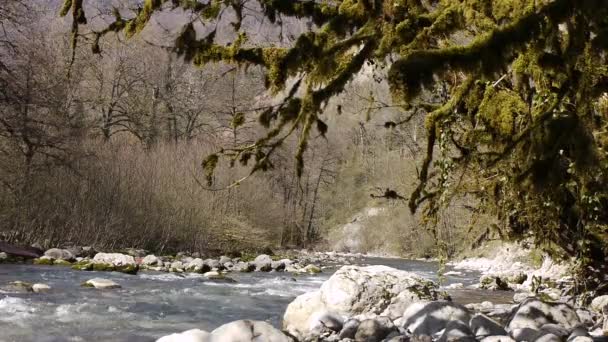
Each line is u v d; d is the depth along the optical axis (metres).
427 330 7.93
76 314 9.79
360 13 4.32
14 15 21.83
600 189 5.19
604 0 3.08
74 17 5.05
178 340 6.38
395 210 45.50
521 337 7.05
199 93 39.22
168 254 25.97
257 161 4.88
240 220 31.88
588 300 9.20
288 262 24.16
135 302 11.58
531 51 3.80
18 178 22.89
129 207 25.50
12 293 11.26
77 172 23.59
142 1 4.96
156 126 40.19
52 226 22.66
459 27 4.12
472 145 5.34
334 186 52.44
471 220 9.35
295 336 8.14
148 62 38.75
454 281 20.56
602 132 4.93
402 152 22.73
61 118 24.23
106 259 18.14
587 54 3.49
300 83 4.66
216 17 4.71
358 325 8.04
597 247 7.89
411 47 4.10
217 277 16.97
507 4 3.71
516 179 4.02
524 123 4.91
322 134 4.89
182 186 28.67
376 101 6.19
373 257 41.66
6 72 22.22
